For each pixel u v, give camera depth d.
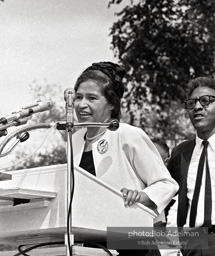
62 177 4.99
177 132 19.42
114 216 5.20
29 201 5.10
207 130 7.64
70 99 5.15
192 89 7.81
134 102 19.62
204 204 7.29
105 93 6.07
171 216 7.56
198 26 20.00
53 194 4.96
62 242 5.29
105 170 5.98
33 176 5.16
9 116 5.24
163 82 19.75
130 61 19.56
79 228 4.98
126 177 5.95
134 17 19.53
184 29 19.95
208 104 7.63
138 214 5.40
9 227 5.18
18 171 5.28
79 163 6.16
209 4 19.94
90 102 6.05
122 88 6.24
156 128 19.48
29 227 5.06
